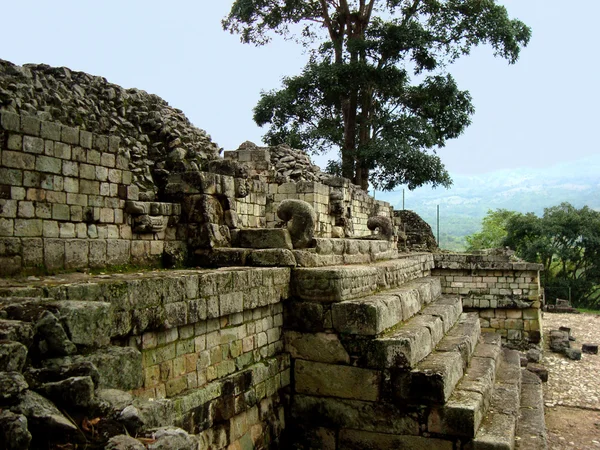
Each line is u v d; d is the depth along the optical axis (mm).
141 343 6387
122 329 5961
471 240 56250
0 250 6840
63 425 3773
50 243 7457
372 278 10914
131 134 10961
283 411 9289
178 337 7000
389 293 10875
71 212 7965
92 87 10562
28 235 7277
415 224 32719
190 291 7051
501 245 47281
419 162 27797
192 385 7207
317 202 16234
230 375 7949
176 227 10109
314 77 28516
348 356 9016
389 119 29906
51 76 9602
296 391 9359
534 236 45438
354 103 30359
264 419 8711
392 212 28672
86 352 4770
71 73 10312
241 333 8312
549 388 14820
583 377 16016
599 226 42438
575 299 43125
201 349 7426
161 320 6520
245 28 31359
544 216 45562
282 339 9492
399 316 10172
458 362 9844
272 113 30516
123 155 9422
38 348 4371
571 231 42906
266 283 8781
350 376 8961
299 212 10531
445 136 32562
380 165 28625
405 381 8578
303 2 30328
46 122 7594
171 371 6848
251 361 8539
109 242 8469
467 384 9688
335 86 27859
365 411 8828
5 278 6738
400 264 13445
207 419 7242
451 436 8312
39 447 3701
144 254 9297
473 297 19562
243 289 8180
